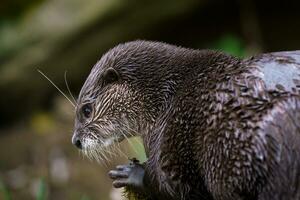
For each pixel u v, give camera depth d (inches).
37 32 754.2
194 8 753.0
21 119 780.6
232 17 771.4
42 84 765.9
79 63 757.9
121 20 745.6
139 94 302.7
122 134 313.9
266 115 251.8
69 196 650.2
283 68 257.3
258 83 257.4
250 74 261.4
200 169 273.0
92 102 319.3
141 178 299.1
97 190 649.6
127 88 306.0
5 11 777.6
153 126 299.3
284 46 775.7
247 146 253.0
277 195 249.3
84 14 741.9
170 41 773.9
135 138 391.2
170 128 280.8
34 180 668.7
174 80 291.9
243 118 255.8
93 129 319.9
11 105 777.6
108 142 320.2
